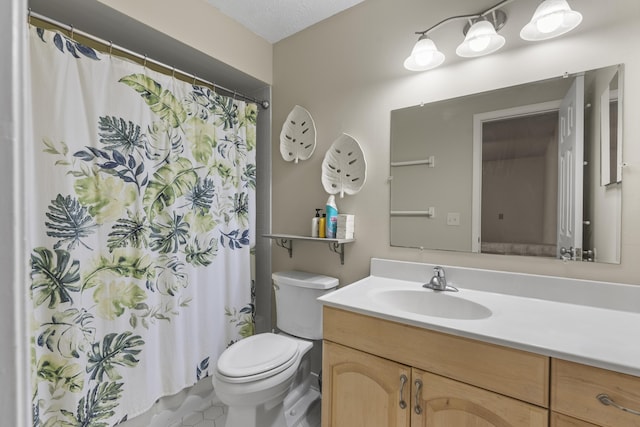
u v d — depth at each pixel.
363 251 1.73
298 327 1.76
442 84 1.50
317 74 1.92
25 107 0.27
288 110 2.07
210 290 1.77
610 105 1.14
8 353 0.25
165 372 1.57
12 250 0.25
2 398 0.25
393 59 1.64
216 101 1.81
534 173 1.29
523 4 1.30
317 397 1.83
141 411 1.46
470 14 1.42
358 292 1.38
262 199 2.21
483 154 1.40
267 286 2.19
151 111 1.51
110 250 1.37
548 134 1.26
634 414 0.75
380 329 1.13
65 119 1.23
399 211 1.62
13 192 0.25
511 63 1.34
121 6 1.39
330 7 1.78
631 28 1.11
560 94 1.24
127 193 1.43
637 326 0.99
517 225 1.33
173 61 1.83
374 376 1.15
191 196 1.68
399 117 1.62
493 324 1.01
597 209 1.17
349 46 1.79
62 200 1.22
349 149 1.78
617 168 1.13
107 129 1.35
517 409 0.89
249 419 1.35
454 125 1.47
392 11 1.64
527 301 1.25
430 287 1.42
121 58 1.41
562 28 1.15
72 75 1.25
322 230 1.77
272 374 1.35
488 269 1.39
